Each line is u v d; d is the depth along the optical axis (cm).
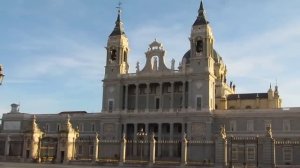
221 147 6234
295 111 9919
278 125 10062
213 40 11544
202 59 11012
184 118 10850
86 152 7856
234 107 12469
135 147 9762
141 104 11869
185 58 12150
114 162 6862
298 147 8581
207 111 10600
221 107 12444
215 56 13475
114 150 9281
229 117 10638
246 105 12294
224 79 14050
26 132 7481
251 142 6556
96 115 12238
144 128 11362
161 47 11794
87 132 12250
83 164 6962
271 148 5866
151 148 6681
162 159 8756
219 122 10750
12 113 13462
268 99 12025
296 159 8556
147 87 11781
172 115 10994
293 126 9888
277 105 11956
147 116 11262
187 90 11269
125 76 11906
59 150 7200
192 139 10594
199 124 10656
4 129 13412
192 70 11081
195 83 10994
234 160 7938
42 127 12850
